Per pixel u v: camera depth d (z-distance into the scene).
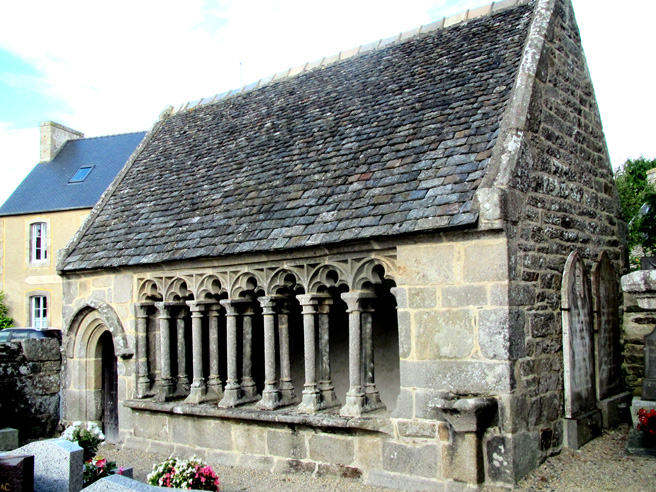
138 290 9.90
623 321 9.50
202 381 9.09
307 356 7.86
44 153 28.83
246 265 8.42
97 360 10.90
